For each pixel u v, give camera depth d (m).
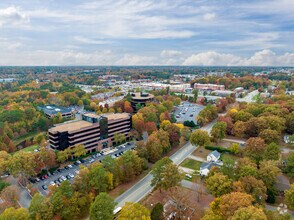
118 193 97.44
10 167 103.44
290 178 102.06
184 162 124.69
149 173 114.00
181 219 80.06
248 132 148.50
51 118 197.50
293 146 137.62
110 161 101.38
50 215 74.19
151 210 85.38
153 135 132.38
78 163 127.88
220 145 144.38
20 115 186.25
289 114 159.12
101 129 146.25
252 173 88.81
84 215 84.06
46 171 116.19
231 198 69.44
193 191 97.81
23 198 96.38
